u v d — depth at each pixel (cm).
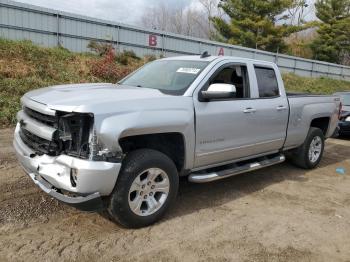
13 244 357
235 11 3791
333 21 4659
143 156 388
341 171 710
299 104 629
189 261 351
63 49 1722
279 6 3703
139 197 394
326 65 3538
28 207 435
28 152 391
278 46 3853
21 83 1137
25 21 1727
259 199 524
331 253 386
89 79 1384
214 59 498
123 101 378
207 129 452
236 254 370
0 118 890
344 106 1148
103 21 1961
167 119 400
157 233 399
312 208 504
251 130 523
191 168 456
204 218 446
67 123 355
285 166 718
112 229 399
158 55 2205
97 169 346
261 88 557
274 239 406
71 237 377
